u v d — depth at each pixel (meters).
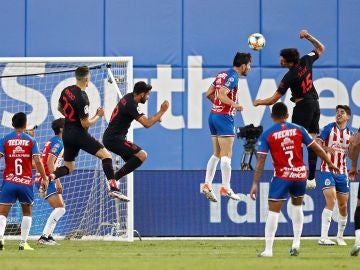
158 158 60.56
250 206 58.25
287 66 45.41
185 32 61.00
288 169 37.62
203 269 31.95
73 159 45.47
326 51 61.78
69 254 41.00
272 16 61.56
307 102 45.56
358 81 61.91
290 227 58.16
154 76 60.72
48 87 59.78
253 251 44.22
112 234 55.44
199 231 58.00
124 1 60.81
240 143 60.81
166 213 58.00
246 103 61.06
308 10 61.78
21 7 60.62
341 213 49.91
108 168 44.84
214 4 61.25
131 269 31.78
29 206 44.22
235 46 61.31
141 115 44.47
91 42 60.75
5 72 59.44
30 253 41.53
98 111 44.94
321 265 34.03
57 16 60.72
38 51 60.62
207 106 60.97
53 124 48.69
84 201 56.09
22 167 43.56
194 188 58.19
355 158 40.06
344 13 61.69
